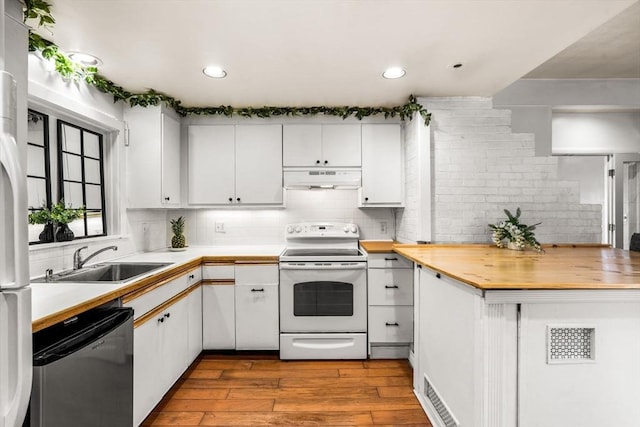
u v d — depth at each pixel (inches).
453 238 113.3
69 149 90.4
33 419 41.4
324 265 107.2
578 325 53.4
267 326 109.4
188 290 97.4
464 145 113.8
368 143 123.4
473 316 56.1
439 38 74.4
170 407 81.4
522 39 75.2
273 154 123.6
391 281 107.7
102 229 103.1
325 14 64.9
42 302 53.2
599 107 124.4
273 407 81.3
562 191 114.0
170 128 113.9
